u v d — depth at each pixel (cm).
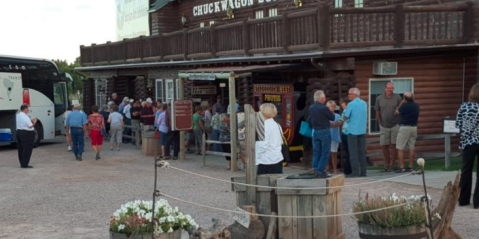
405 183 1316
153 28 3256
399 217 715
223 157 2052
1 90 2528
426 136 1515
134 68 2912
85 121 2067
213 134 1900
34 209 1206
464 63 1767
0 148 2638
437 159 1691
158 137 2136
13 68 2588
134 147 2475
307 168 1656
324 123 1411
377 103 1520
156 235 727
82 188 1452
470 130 1040
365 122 1458
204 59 2167
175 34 2405
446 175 1386
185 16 3156
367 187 1294
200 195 1307
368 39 1600
